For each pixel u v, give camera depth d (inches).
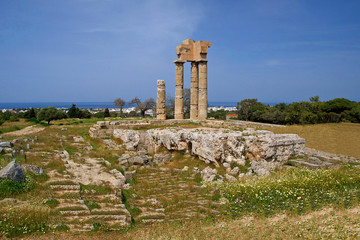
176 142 1027.3
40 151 952.9
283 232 443.2
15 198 543.5
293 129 1381.6
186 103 2652.6
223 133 919.7
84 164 846.5
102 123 1270.9
